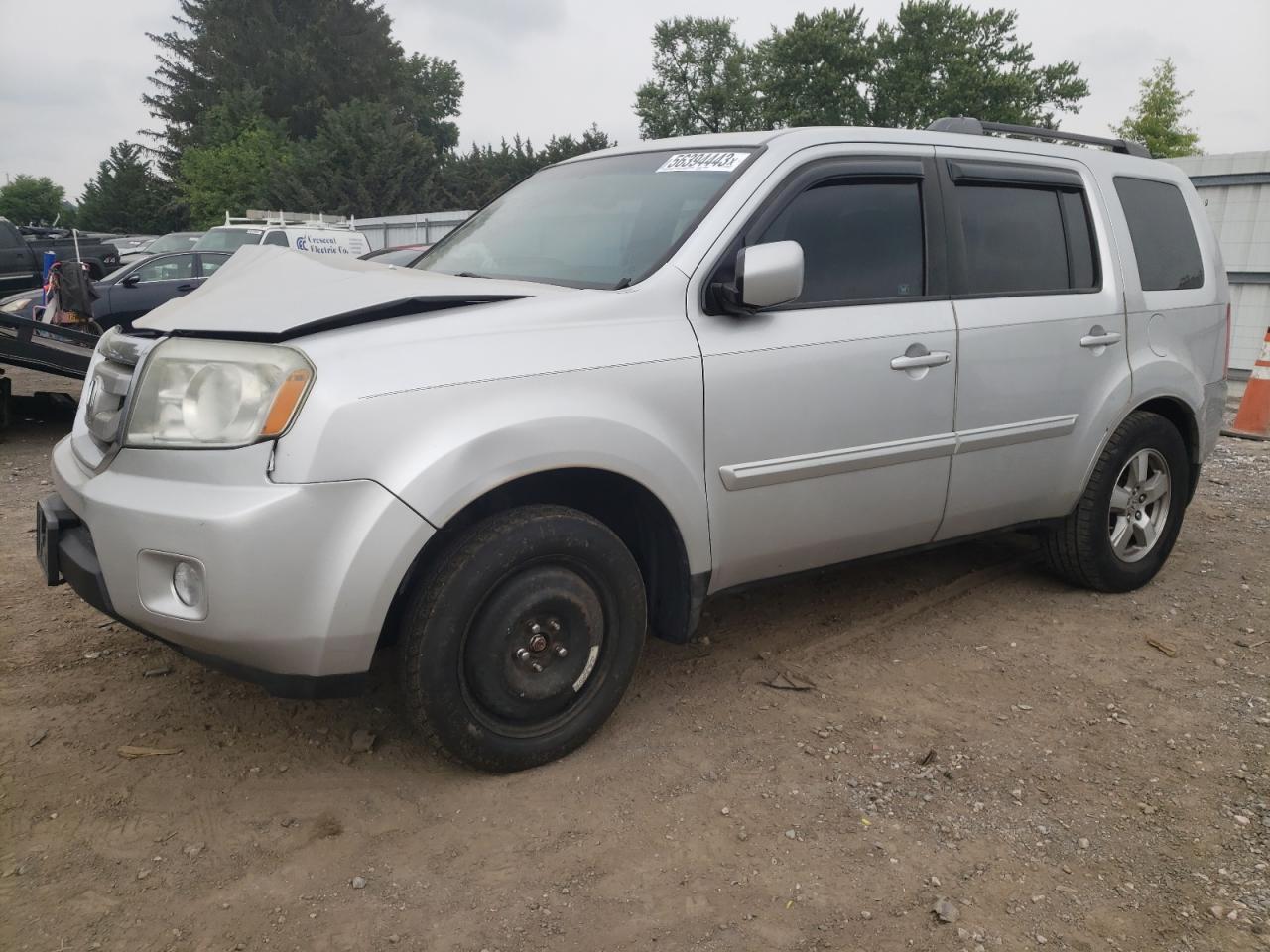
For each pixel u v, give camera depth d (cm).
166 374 258
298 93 6294
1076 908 237
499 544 267
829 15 4862
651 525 310
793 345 319
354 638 251
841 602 428
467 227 405
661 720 323
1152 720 329
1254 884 246
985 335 368
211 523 238
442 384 257
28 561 466
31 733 306
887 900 239
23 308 1064
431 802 276
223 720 317
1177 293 450
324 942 223
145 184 6388
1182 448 452
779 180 327
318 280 292
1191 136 4728
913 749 308
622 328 291
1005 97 4719
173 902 234
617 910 234
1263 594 448
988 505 386
